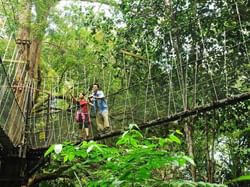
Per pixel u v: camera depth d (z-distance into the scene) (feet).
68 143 7.20
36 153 25.72
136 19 29.60
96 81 32.91
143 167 6.70
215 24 25.66
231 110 26.58
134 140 6.97
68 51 35.65
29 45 32.94
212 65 24.12
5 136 21.18
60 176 27.81
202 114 27.53
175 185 6.79
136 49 30.19
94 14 33.04
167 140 7.20
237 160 30.09
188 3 27.02
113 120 25.14
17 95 28.30
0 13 33.17
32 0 33.06
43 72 38.50
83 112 25.80
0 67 19.70
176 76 24.61
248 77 23.89
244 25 24.57
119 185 6.78
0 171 24.40
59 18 33.78
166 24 27.30
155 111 23.65
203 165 30.53
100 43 33.55
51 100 31.19
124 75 30.45
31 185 28.17
